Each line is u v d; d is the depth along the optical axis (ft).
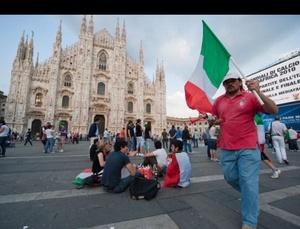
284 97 70.38
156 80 186.19
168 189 17.99
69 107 144.97
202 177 22.77
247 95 11.24
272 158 39.29
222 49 15.74
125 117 165.58
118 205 13.88
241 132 10.89
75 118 142.51
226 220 11.57
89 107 151.23
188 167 19.01
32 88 136.15
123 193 16.69
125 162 17.12
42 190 17.29
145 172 18.60
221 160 12.09
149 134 50.72
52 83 139.03
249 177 10.32
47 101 136.77
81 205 13.82
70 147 73.20
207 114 15.81
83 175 18.26
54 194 16.21
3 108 174.29
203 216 12.12
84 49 154.71
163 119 180.04
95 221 11.31
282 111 70.79
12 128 124.88
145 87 181.47
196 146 82.38
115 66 166.40
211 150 37.88
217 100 12.88
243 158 10.69
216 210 13.06
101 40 166.81
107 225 10.83
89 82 152.25
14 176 22.47
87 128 146.82
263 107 10.35
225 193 16.74
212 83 16.11
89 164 31.42
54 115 137.80
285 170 27.14
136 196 15.07
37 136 128.77
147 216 12.07
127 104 169.58
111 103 159.94
